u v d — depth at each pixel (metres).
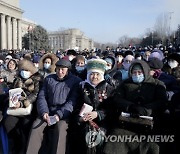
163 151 4.88
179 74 7.26
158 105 5.02
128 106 5.04
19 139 5.84
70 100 5.51
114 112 5.33
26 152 5.24
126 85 5.34
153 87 5.23
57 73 5.79
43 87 5.89
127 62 8.71
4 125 5.88
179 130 5.07
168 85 6.62
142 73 5.21
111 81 6.40
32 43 84.12
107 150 4.87
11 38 76.50
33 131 5.34
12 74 9.25
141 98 5.16
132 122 4.82
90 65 5.49
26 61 6.48
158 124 5.08
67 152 5.25
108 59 8.20
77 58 8.66
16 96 5.80
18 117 5.88
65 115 5.38
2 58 13.69
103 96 5.38
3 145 5.82
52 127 5.40
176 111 5.17
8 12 73.75
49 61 7.86
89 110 5.18
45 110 5.49
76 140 5.37
